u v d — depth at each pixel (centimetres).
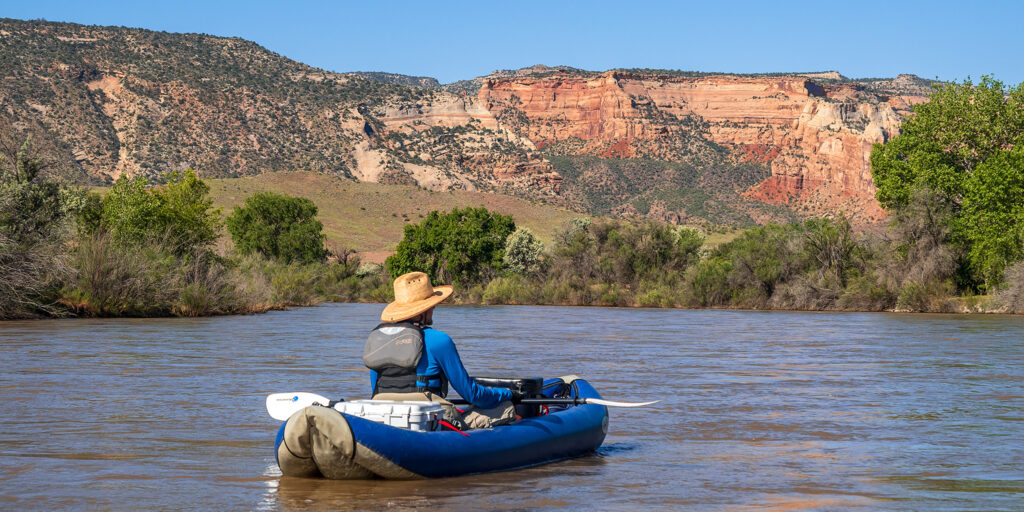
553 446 916
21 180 4019
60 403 1342
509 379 938
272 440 1048
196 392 1477
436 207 15562
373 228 14312
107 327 3169
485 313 5262
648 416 1266
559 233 7950
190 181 5056
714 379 1722
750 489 818
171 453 970
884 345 2638
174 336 2770
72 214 4334
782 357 2219
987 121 5738
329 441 778
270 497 764
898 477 875
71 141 16725
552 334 3158
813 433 1130
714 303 6362
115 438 1058
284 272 6594
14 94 17088
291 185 15312
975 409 1342
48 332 2873
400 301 847
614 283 7169
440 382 836
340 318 4191
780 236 6284
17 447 1001
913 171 5878
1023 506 761
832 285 5831
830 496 794
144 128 17850
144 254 4144
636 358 2177
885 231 5862
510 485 813
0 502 754
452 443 813
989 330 3412
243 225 9225
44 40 19025
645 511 734
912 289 5369
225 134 18600
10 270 3588
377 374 844
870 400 1441
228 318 4050
